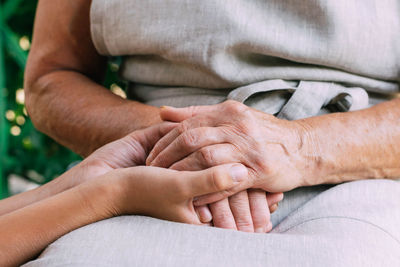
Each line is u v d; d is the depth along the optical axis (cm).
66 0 113
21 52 243
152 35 92
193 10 89
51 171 254
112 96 104
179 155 77
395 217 75
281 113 89
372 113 87
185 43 90
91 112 100
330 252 63
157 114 93
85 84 109
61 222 67
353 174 84
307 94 89
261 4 90
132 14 93
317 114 92
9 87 262
